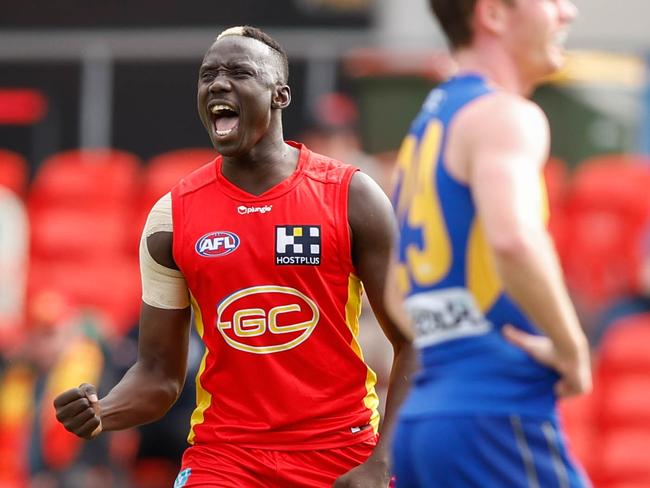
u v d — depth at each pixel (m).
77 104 38.19
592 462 31.97
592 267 34.88
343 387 14.88
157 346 15.29
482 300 11.27
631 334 33.03
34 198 38.56
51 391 28.86
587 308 33.31
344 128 30.94
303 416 14.71
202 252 14.66
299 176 14.93
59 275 37.44
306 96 35.28
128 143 38.19
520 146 10.98
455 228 11.34
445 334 11.42
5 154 39.03
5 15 43.19
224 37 14.85
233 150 14.65
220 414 14.98
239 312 14.66
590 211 35.34
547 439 11.18
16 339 34.94
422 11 41.50
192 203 14.91
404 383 14.82
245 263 14.59
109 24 43.12
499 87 11.67
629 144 35.25
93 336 29.45
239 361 14.72
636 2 40.41
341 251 14.71
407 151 12.12
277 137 15.02
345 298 14.83
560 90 35.09
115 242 37.97
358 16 42.06
